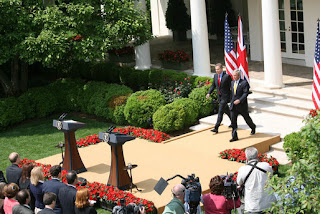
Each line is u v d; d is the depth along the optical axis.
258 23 18.94
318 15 16.89
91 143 13.41
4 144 14.45
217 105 14.86
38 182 8.42
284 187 5.97
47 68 20.64
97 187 10.05
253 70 17.86
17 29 15.09
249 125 12.56
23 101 16.36
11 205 7.89
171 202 6.79
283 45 18.62
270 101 14.44
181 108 14.02
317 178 5.89
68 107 17.09
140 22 15.70
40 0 15.79
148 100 14.70
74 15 15.34
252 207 7.51
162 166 11.34
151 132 13.67
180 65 18.39
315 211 5.77
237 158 11.34
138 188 10.23
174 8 24.30
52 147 13.94
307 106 13.59
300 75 16.53
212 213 7.14
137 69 18.95
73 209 7.72
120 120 15.24
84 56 15.27
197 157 11.72
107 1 15.62
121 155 10.12
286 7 18.06
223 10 23.61
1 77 17.22
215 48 22.30
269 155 12.00
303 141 6.21
